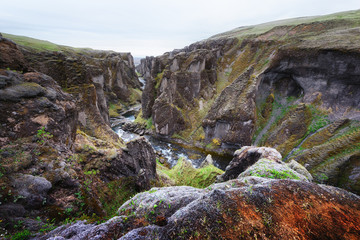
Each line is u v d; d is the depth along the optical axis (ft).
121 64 305.53
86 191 35.09
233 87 159.22
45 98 41.14
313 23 209.05
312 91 145.89
